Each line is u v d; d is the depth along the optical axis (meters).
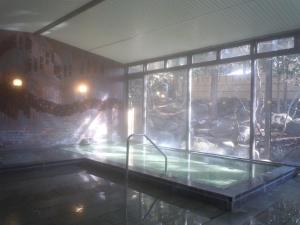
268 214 3.20
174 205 3.52
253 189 3.75
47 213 3.21
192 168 5.16
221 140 9.16
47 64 7.48
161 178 4.23
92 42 7.35
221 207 3.42
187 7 4.79
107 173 5.18
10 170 5.01
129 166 5.04
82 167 5.65
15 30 6.88
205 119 9.97
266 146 7.21
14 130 6.98
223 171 4.95
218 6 4.61
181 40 6.46
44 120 7.48
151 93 9.78
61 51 7.74
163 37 6.40
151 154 6.67
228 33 5.75
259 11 4.64
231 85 9.56
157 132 9.67
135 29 6.09
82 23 6.03
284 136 8.27
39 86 7.37
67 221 2.99
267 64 7.30
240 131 8.93
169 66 7.89
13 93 6.93
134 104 9.27
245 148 8.38
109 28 6.18
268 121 7.24
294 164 5.35
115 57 8.58
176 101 10.09
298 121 8.30
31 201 3.59
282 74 8.57
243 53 6.71
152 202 3.62
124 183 4.50
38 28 6.66
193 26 5.57
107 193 3.98
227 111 9.56
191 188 3.80
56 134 7.72
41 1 5.02
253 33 5.61
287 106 8.58
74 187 4.25
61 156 6.07
